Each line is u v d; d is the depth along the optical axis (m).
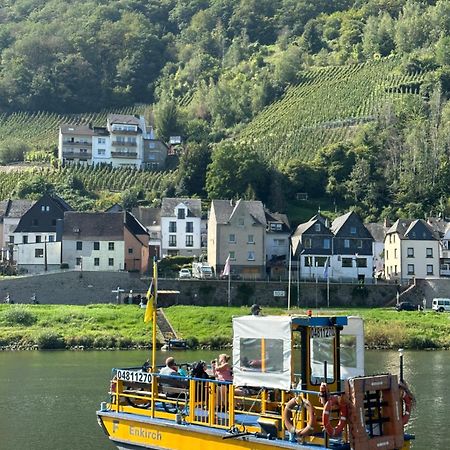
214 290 125.06
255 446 30.97
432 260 152.38
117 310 111.69
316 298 127.56
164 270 147.25
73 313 108.19
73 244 141.00
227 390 33.50
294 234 153.88
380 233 172.00
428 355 89.94
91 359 83.56
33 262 144.62
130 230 144.88
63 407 54.88
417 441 44.72
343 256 146.75
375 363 80.62
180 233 164.75
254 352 31.94
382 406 30.36
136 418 35.44
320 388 29.88
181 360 79.94
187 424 33.69
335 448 29.11
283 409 30.80
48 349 94.75
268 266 148.75
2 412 52.97
